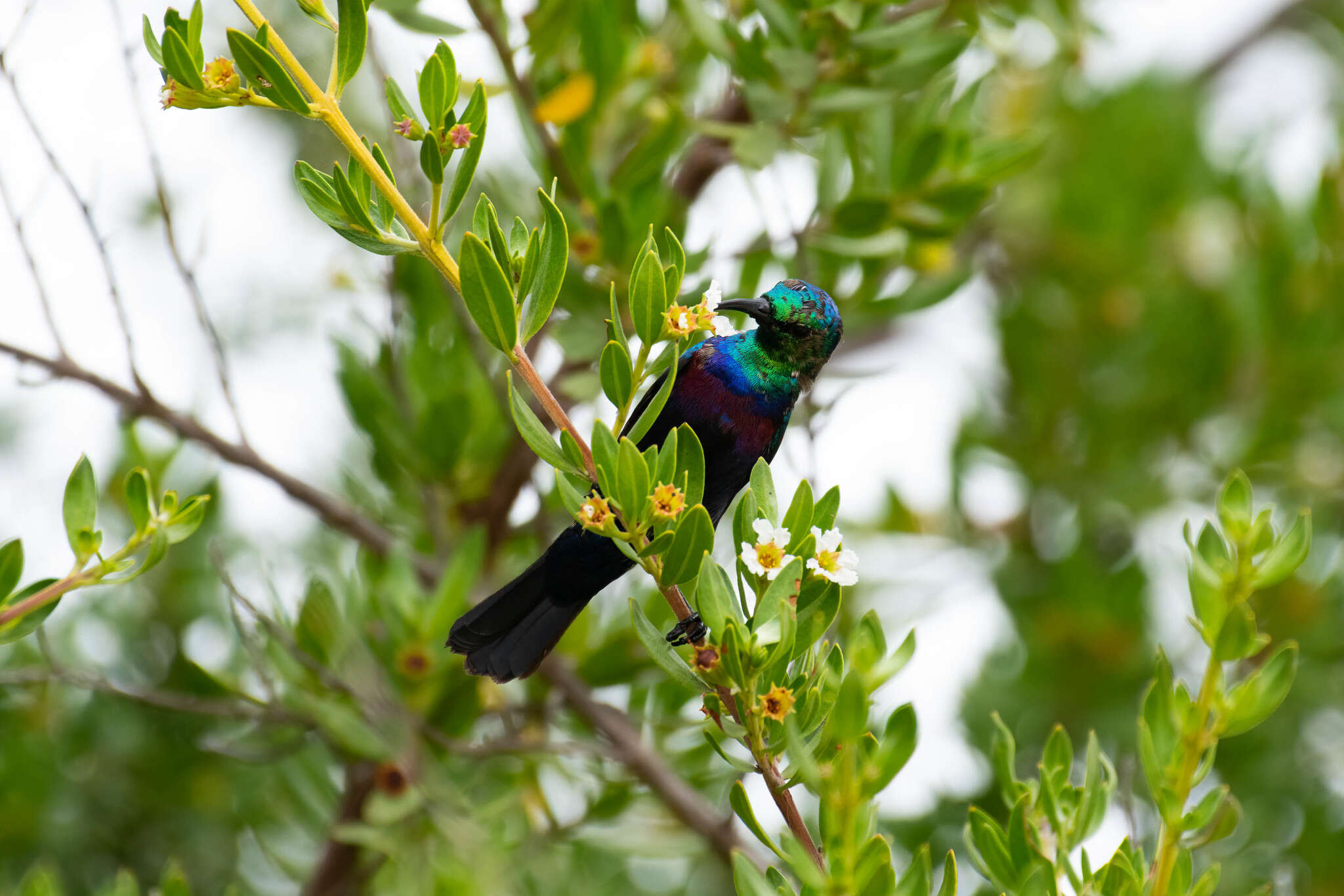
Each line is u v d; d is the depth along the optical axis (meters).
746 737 4.80
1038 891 4.97
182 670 10.38
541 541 9.91
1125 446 12.57
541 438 4.58
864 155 9.91
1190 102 13.32
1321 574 11.31
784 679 4.76
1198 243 12.98
